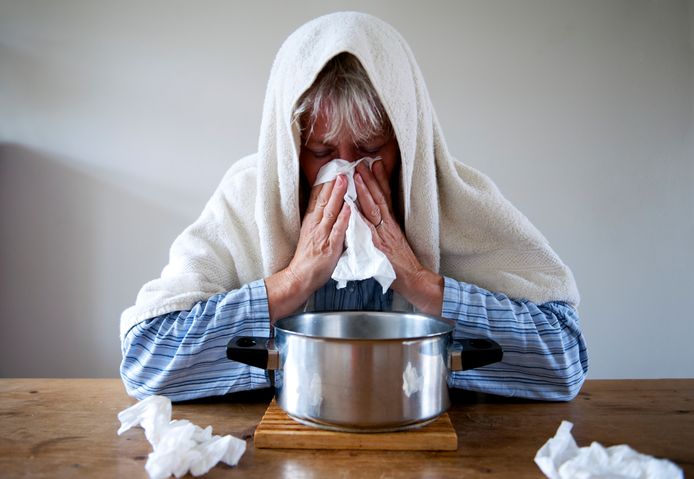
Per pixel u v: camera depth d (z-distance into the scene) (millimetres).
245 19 1941
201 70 1937
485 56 1928
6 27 1948
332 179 753
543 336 743
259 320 735
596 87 1920
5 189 1935
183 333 731
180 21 1941
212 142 1932
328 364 544
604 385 822
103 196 1930
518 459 539
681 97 1911
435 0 1938
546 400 737
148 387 727
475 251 831
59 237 1934
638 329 1912
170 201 1928
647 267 1908
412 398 546
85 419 656
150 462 501
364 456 542
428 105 771
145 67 1938
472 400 743
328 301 833
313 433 559
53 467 519
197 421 654
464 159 1925
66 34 1942
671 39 1917
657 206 1908
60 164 1935
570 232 1912
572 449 520
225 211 849
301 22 1938
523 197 1917
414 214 775
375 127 727
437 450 556
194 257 813
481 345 605
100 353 1936
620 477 457
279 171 752
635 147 1912
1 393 766
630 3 1927
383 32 729
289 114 706
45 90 1941
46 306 1936
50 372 1936
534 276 820
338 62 707
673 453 562
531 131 1921
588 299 1911
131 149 1936
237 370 733
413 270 764
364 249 732
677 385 818
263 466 519
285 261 811
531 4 1931
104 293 1932
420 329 667
